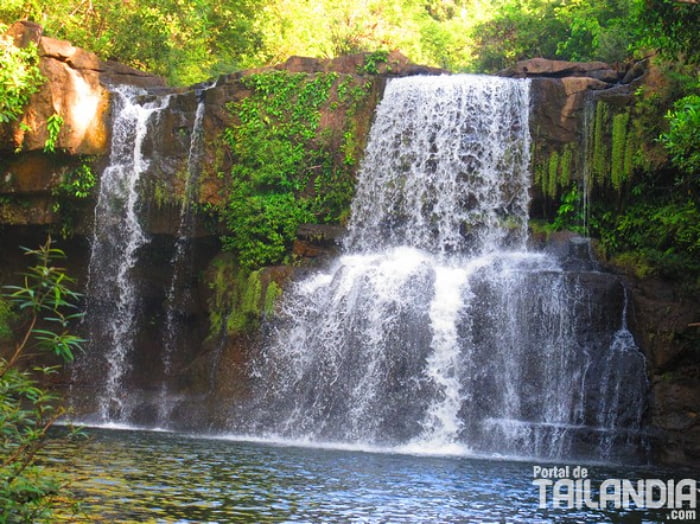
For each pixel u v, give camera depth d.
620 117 21.73
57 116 23.25
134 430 20.00
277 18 38.22
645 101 21.56
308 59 25.11
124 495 10.98
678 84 21.11
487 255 22.03
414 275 19.89
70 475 12.25
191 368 21.56
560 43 35.53
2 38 23.33
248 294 21.33
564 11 36.28
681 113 17.08
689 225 19.61
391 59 25.27
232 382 20.69
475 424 18.38
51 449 14.80
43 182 23.72
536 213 23.08
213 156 24.17
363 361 19.55
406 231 23.38
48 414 21.77
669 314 18.34
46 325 24.53
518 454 17.72
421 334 19.25
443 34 49.16
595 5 34.44
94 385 23.92
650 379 18.25
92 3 31.47
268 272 21.47
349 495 11.71
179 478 12.50
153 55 31.73
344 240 23.06
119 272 24.11
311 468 14.16
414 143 23.64
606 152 21.97
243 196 23.64
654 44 19.19
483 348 18.95
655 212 21.19
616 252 21.41
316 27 40.78
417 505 11.23
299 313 20.84
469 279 19.64
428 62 48.88
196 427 20.42
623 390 18.17
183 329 23.98
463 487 12.82
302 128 24.23
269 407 20.09
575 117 22.52
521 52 38.12
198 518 9.89
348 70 25.11
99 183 24.03
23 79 22.92
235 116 24.31
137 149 24.30
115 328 24.25
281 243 23.11
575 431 17.61
